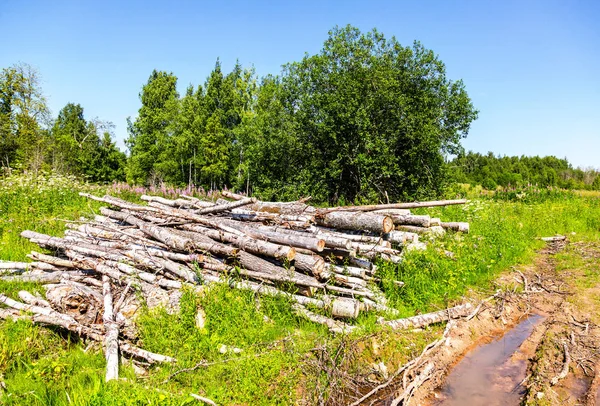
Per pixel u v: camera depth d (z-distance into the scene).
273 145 20.53
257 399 4.38
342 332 5.68
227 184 37.69
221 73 39.16
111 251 7.48
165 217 8.48
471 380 5.28
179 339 5.25
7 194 13.49
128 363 5.03
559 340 6.17
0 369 4.70
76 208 12.98
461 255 8.88
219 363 4.87
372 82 18.61
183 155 39.00
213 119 36.12
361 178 18.83
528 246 12.09
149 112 45.53
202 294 5.99
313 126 19.81
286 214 8.49
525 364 5.68
